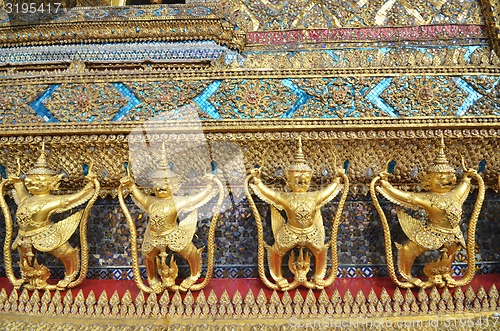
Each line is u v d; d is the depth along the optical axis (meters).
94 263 1.77
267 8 2.13
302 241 1.50
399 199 1.54
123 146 1.61
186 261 1.74
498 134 1.54
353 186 1.68
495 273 1.71
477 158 1.61
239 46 2.04
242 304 1.52
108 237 1.77
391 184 1.67
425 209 1.51
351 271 1.71
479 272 1.71
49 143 1.62
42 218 1.54
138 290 1.65
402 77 1.64
